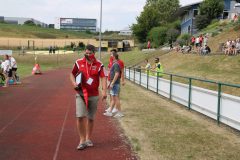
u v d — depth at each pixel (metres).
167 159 6.71
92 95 7.29
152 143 7.84
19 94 17.08
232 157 6.91
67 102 14.41
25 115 11.27
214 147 7.59
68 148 7.43
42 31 132.75
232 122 9.27
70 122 10.14
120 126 9.62
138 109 12.55
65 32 143.50
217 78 23.72
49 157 6.82
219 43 37.00
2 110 12.23
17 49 81.94
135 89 19.98
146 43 65.81
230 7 57.88
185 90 13.24
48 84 23.09
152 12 72.81
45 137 8.34
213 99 10.55
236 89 19.75
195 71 28.11
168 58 39.03
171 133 8.81
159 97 16.28
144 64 42.62
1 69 22.06
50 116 11.12
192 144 7.80
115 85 10.99
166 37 59.44
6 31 115.81
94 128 9.39
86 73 7.14
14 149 7.34
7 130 9.08
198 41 36.72
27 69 42.12
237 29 39.34
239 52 28.80
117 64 10.93
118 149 7.38
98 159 6.72
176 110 12.46
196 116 11.27
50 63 61.66
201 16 55.38
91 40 99.31
